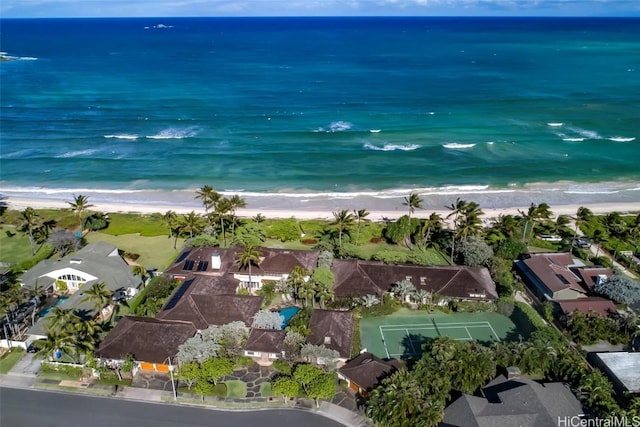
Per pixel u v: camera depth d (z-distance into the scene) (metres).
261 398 58.72
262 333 65.06
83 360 63.44
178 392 59.53
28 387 60.25
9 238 97.56
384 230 99.19
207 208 99.19
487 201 115.44
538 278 79.19
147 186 123.56
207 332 63.84
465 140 153.88
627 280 75.19
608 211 110.06
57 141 152.50
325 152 143.25
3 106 190.25
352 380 58.91
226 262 81.88
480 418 51.81
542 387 55.91
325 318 67.62
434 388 55.66
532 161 138.38
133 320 66.38
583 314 69.19
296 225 100.06
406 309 75.75
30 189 121.81
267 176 128.62
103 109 187.50
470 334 70.38
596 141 153.50
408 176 128.62
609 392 55.62
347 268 79.31
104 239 97.44
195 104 195.38
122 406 57.59
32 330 67.50
